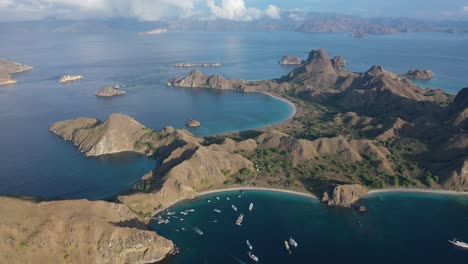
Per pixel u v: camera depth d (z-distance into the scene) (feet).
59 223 629.92
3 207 616.80
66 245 614.75
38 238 599.57
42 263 589.32
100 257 625.82
